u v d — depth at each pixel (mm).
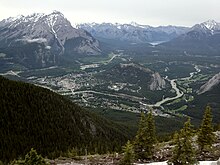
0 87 167750
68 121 178625
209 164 63406
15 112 159750
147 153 74688
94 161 79000
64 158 84938
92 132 188000
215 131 98500
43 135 157000
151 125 75562
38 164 57500
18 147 142125
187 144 62031
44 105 175875
